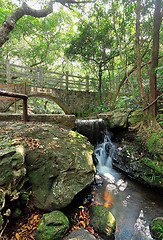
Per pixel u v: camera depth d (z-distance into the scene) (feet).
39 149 7.53
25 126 9.32
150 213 7.91
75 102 30.27
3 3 26.45
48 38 36.32
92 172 8.37
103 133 17.37
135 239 6.42
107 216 6.98
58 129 10.71
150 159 10.64
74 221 6.72
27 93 23.90
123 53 23.12
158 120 12.01
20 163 6.03
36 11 13.61
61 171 7.25
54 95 27.27
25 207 6.36
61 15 33.55
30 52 38.55
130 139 14.76
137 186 10.50
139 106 16.48
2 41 11.60
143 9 15.60
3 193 5.04
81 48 26.27
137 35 12.62
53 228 5.51
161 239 6.19
